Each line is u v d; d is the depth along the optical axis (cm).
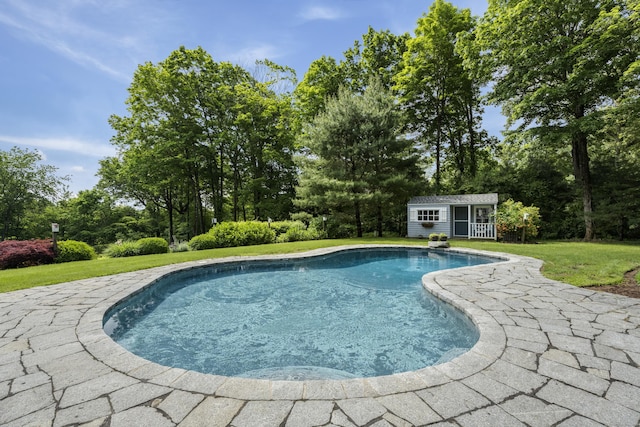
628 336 316
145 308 572
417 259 1055
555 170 1666
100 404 212
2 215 2400
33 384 240
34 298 502
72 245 1054
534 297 467
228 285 733
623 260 743
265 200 2453
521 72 1371
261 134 2342
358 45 2155
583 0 1199
